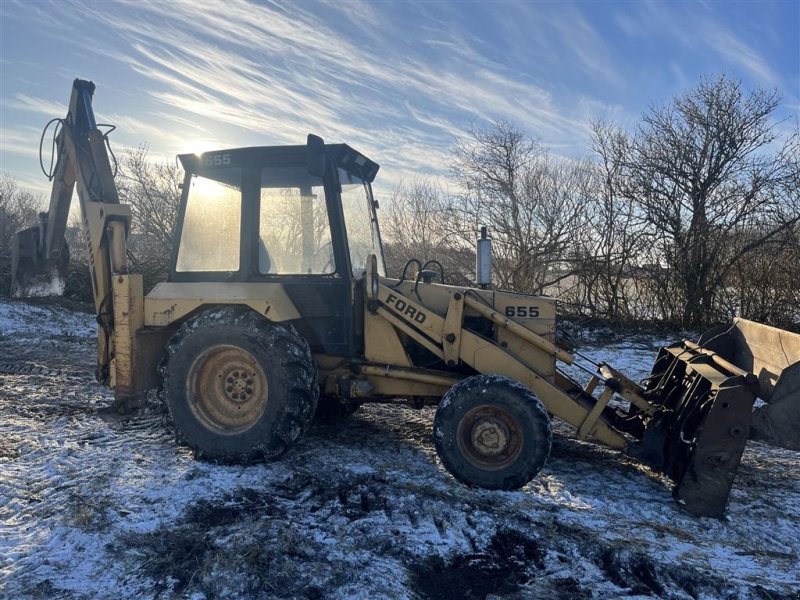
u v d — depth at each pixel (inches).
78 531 132.5
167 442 193.8
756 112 529.3
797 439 148.9
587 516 150.4
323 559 125.2
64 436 197.3
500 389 164.9
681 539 140.3
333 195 187.2
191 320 178.2
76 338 416.5
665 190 550.9
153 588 113.8
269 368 172.2
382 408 251.0
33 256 242.8
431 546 132.6
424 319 184.7
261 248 189.5
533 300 189.6
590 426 176.4
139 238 731.4
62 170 229.3
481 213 614.5
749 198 525.0
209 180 195.9
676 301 541.3
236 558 121.6
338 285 186.7
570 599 116.1
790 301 508.4
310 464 177.0
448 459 166.1
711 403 154.3
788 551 137.9
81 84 219.3
